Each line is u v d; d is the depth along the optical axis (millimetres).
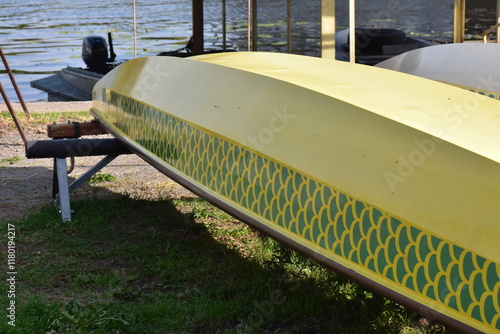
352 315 3846
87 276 4504
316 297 4078
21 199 6551
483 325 2725
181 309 3961
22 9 55531
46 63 28344
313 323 3834
